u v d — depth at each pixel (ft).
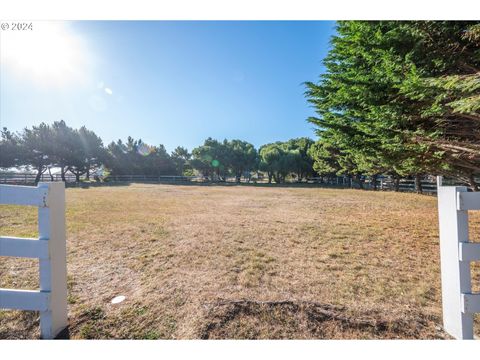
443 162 13.48
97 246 12.03
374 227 16.40
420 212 22.99
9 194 5.10
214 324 5.87
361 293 7.41
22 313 6.41
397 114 10.25
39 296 5.29
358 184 68.90
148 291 7.47
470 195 5.11
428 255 10.96
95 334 5.58
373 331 5.66
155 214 21.29
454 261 5.29
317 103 15.10
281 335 5.56
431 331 5.61
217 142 106.63
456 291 5.26
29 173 82.12
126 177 96.02
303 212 22.85
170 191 48.93
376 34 9.57
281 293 7.34
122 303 6.77
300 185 78.64
